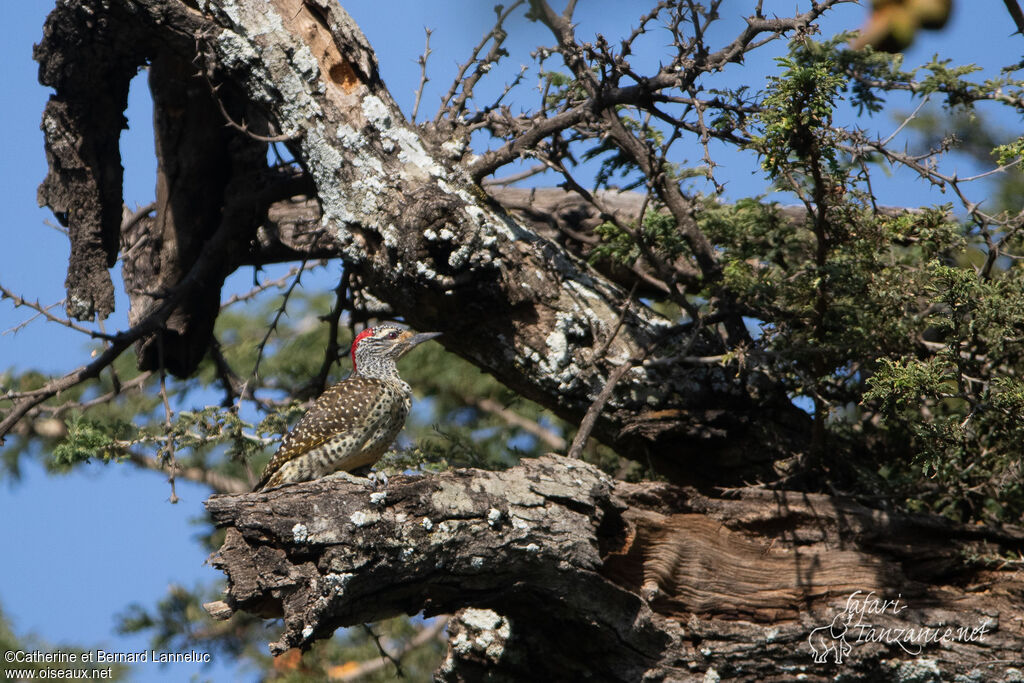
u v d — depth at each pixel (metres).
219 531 16.30
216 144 14.59
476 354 12.39
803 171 10.55
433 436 15.25
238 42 12.20
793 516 10.74
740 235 11.66
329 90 12.19
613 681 10.16
